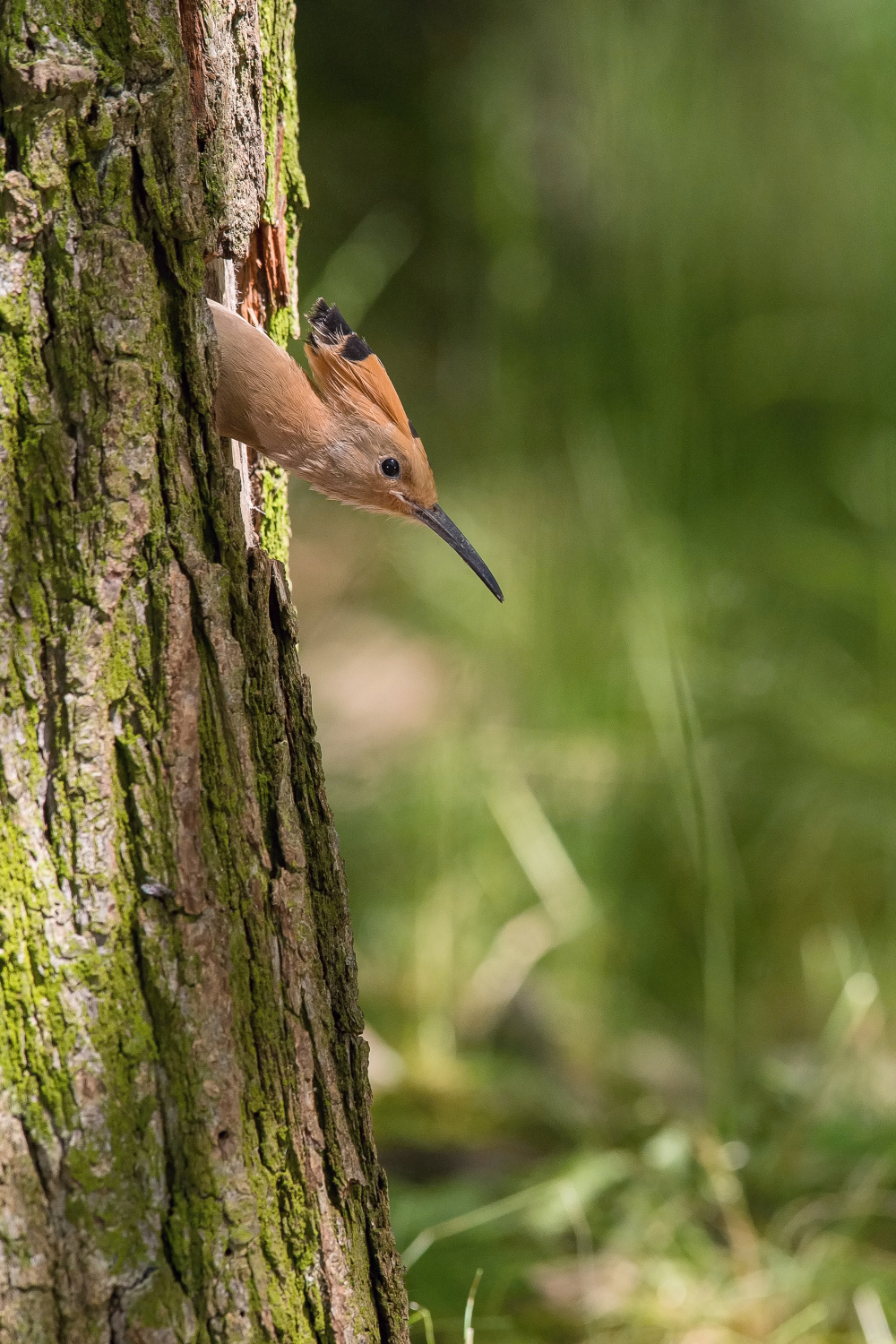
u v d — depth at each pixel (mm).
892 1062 8312
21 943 3410
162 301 3609
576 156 11391
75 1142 3406
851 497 10602
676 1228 6402
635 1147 7344
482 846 9562
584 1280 6137
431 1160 7203
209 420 3688
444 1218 6426
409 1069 8234
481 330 12898
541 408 11414
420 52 15109
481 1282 6086
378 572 13008
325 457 5734
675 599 9797
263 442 5367
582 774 9734
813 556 10125
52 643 3449
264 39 4719
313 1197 3779
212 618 3605
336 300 11203
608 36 10719
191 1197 3521
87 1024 3432
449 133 13914
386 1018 8703
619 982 9125
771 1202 6758
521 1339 5781
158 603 3545
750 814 9531
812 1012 8891
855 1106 7637
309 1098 3793
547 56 11727
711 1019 8086
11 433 3416
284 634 3924
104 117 3453
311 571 13391
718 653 9867
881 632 9867
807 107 11398
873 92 11359
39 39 3377
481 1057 8406
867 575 10016
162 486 3574
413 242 14406
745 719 9656
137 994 3490
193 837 3562
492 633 10766
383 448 5883
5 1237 3355
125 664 3506
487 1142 7477
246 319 5102
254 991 3688
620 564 9977
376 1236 3984
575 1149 7414
